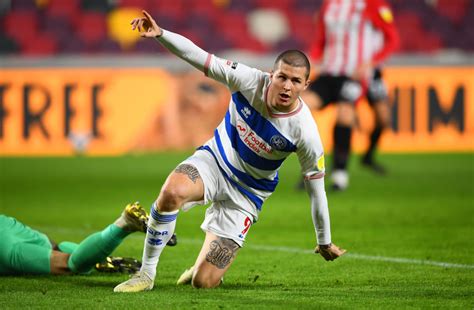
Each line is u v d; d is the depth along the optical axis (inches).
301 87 545.0
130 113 1886.1
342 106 1311.5
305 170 566.9
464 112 1860.2
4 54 2277.3
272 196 1295.5
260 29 2329.0
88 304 515.2
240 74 563.5
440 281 623.5
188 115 1882.4
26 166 1707.7
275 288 592.1
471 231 921.5
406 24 2298.2
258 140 567.8
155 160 1784.0
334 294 558.6
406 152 1881.2
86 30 2292.1
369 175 1577.3
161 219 553.9
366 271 677.3
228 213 588.7
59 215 1079.6
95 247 603.5
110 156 1865.2
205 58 565.9
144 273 566.9
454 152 1870.1
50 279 614.2
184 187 556.7
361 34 1295.5
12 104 1865.2
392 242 847.1
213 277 579.5
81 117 1879.9
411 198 1240.8
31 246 628.1
